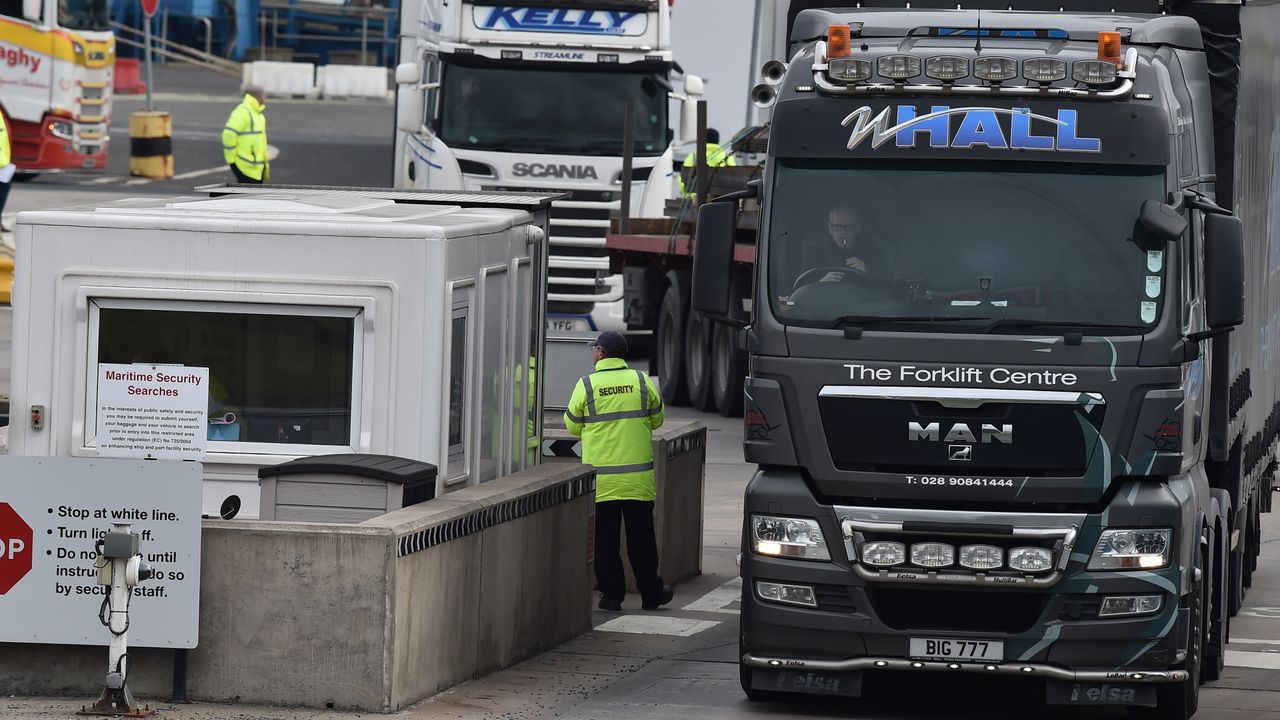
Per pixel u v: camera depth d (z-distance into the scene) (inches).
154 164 5816.9
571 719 1441.9
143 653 1434.5
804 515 1440.7
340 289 1644.9
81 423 1675.7
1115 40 1448.1
